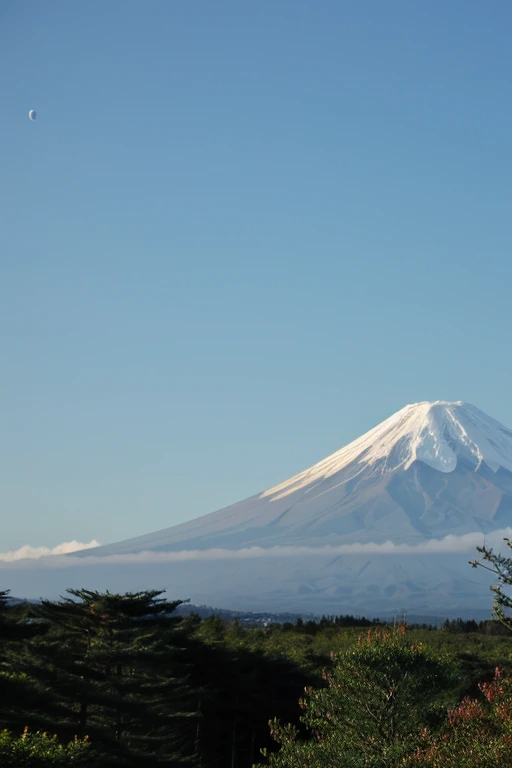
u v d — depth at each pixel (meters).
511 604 16.88
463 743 18.77
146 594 56.06
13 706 41.91
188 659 60.44
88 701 47.62
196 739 57.56
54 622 53.03
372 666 26.39
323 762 24.19
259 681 63.75
